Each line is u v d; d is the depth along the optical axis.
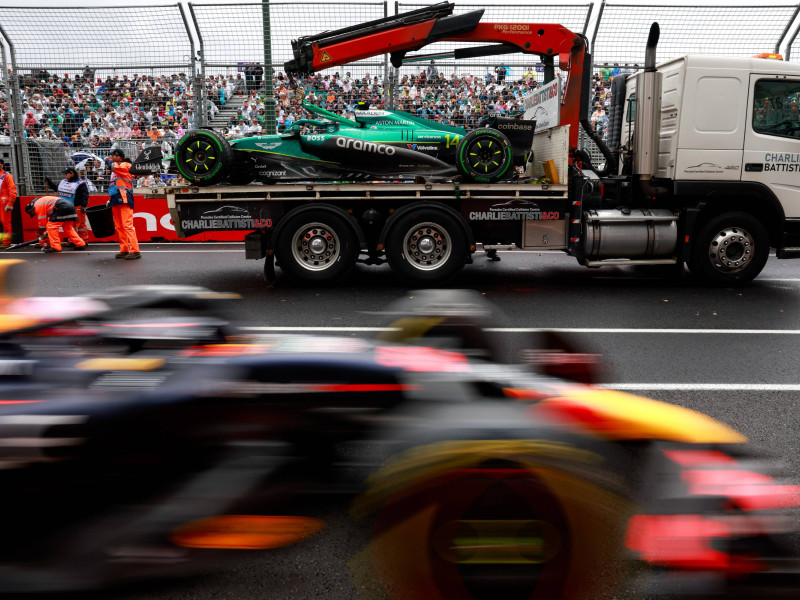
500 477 1.96
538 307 7.13
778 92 8.16
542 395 2.29
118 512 2.22
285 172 8.70
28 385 2.36
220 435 2.28
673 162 8.16
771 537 1.99
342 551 2.47
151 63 13.08
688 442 2.16
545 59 9.08
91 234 13.98
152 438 2.23
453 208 8.34
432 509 1.98
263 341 2.81
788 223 8.40
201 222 8.30
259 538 2.29
